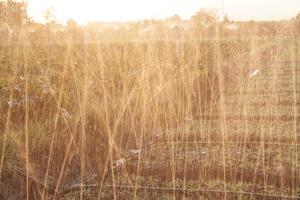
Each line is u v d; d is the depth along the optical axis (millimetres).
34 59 5465
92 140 4871
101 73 5020
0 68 5246
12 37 5148
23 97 5438
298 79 8500
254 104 6488
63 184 4109
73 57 5438
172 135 4812
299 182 4129
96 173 4340
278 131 5113
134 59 5840
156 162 4629
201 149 4992
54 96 5023
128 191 3979
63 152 4617
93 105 5426
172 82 5965
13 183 3951
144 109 4945
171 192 3961
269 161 4652
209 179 4211
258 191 3979
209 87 7043
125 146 5070
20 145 4441
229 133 5402
